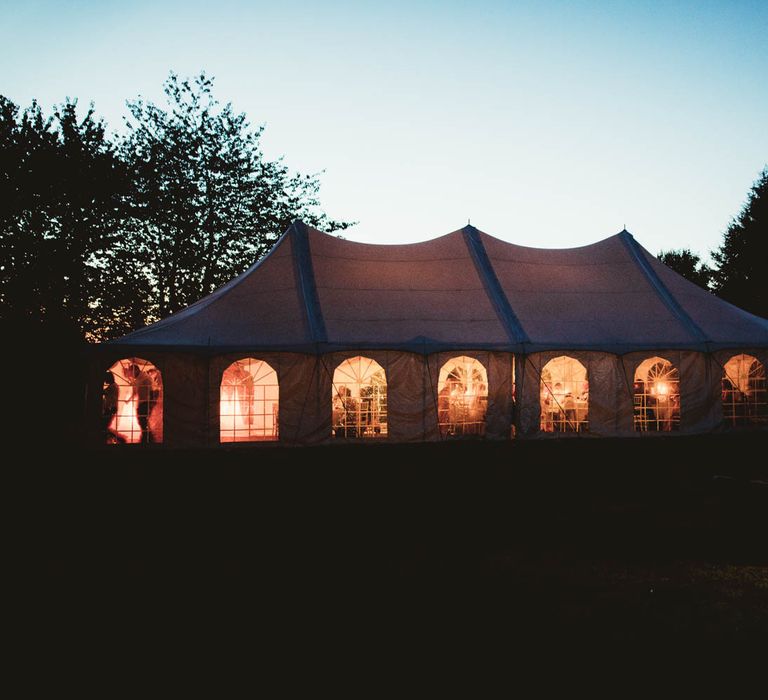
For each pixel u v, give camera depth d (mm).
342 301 11883
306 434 10547
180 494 8047
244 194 24547
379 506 7602
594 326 12141
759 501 5961
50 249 18781
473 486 8469
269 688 3258
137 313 22000
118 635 3982
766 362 12219
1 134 18312
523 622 4172
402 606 4488
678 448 10797
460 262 13531
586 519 7051
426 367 11094
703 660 3562
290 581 5062
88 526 6797
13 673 3457
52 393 17500
